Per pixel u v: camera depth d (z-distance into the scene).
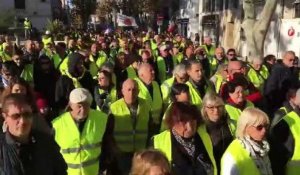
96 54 12.66
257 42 16.95
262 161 4.03
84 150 4.75
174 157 4.07
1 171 3.59
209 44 15.12
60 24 45.03
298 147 4.42
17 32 36.22
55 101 7.30
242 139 4.03
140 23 50.78
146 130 5.74
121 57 9.55
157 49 14.70
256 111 4.05
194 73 6.45
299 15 22.22
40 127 3.96
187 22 42.78
